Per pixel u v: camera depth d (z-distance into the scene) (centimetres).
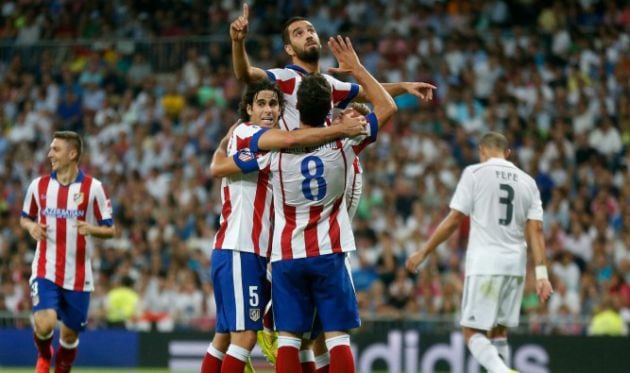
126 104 3294
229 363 1138
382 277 2502
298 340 1103
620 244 2564
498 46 3259
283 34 1216
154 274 2581
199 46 3456
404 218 2727
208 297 2481
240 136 1118
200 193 2902
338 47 1108
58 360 1519
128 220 2831
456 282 2411
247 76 1192
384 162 2864
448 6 3450
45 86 3428
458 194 1422
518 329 2266
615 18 3362
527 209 1424
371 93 1096
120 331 2314
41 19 3712
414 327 2253
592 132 2989
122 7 3688
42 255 1480
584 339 2094
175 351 2278
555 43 3253
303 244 1081
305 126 1080
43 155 3216
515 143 2978
